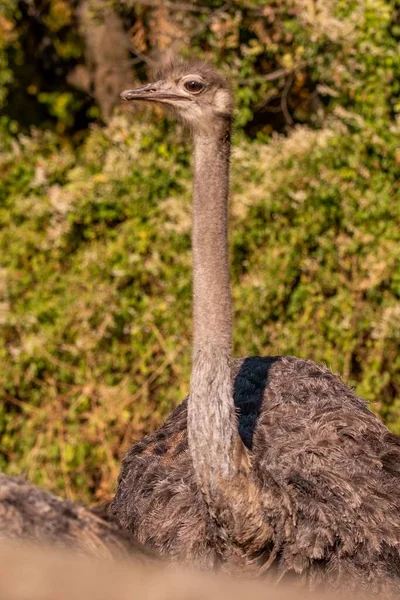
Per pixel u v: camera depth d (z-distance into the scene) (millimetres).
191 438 14352
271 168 27875
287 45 32438
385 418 26734
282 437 16156
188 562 14852
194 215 14688
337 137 27875
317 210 27266
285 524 14648
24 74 44312
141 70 38750
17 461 27625
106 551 11383
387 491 15594
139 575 10664
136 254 27375
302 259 27047
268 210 27172
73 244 28328
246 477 14352
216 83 14805
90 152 30688
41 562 10055
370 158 27828
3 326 27641
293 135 28516
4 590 9594
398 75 29016
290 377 17906
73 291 27500
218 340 14320
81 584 9898
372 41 29000
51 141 32562
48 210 28094
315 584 14617
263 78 32469
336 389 17734
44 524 11336
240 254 27688
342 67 29547
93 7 36188
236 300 26672
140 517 16359
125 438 26719
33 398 27641
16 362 27281
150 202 28422
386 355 26781
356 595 14578
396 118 28812
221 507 14320
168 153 29375
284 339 26625
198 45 33250
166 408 26641
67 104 43938
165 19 33750
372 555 14945
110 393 26719
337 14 29969
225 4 33188
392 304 26875
